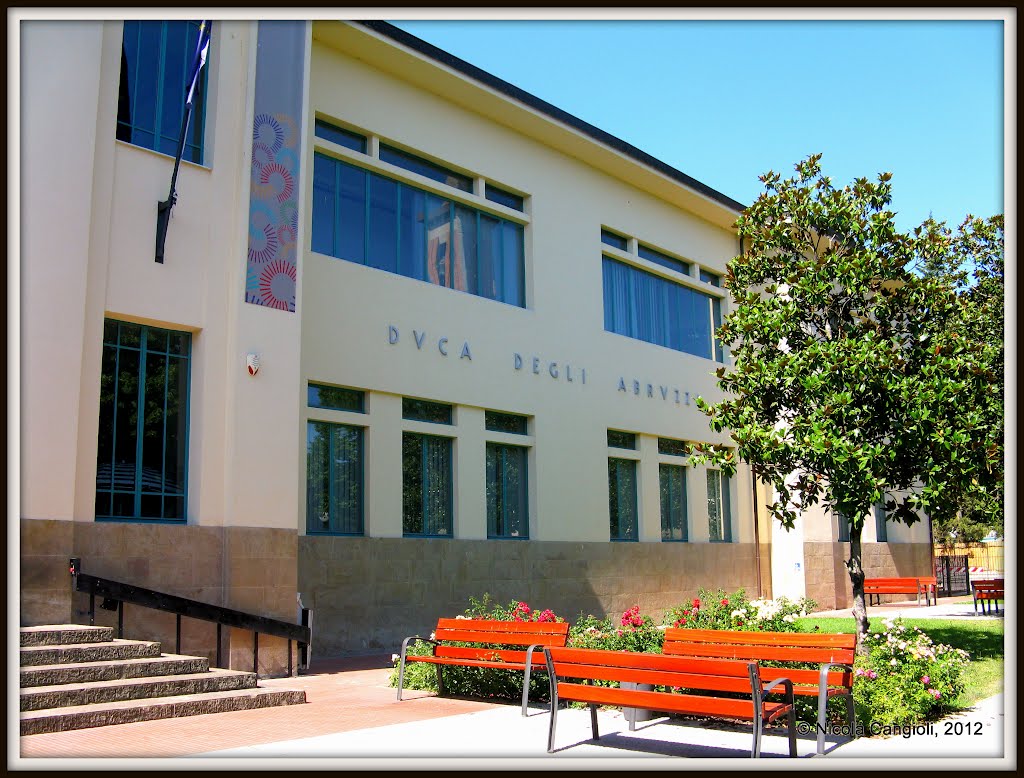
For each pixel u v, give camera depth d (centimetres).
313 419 1449
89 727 776
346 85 1580
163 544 1082
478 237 1822
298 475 1282
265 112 1257
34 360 972
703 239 2431
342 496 1489
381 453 1541
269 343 1219
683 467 2275
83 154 1046
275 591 1177
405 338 1606
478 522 1691
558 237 1973
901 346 1285
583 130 1967
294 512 1212
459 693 1020
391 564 1512
